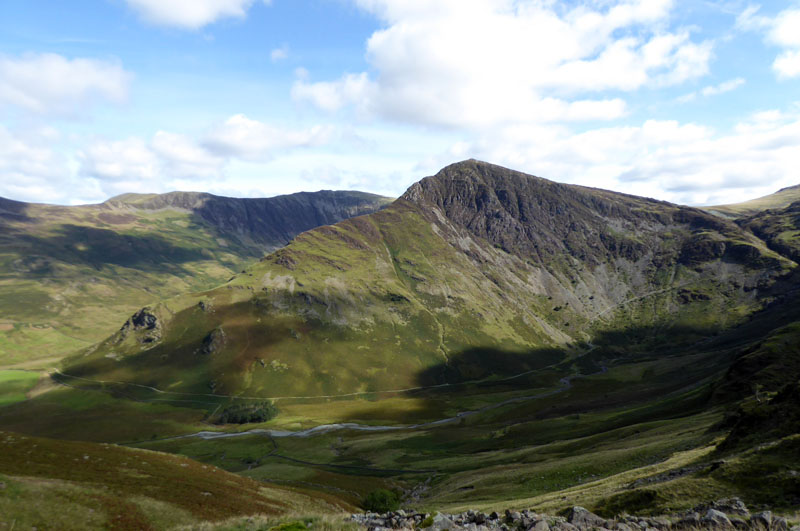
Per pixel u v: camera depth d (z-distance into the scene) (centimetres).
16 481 3694
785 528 1789
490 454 13150
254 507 4984
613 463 6644
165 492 4544
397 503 7381
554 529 2080
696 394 12650
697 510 2648
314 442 18975
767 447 3459
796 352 10806
